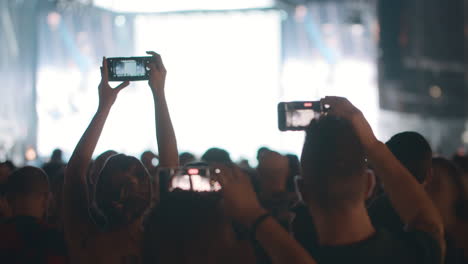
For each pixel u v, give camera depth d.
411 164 2.90
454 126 21.92
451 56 20.80
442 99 20.67
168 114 3.02
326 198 1.93
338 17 23.44
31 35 23.17
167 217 2.04
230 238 2.06
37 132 23.33
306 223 2.25
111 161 2.71
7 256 2.99
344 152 1.92
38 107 23.84
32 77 23.14
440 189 3.50
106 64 3.02
